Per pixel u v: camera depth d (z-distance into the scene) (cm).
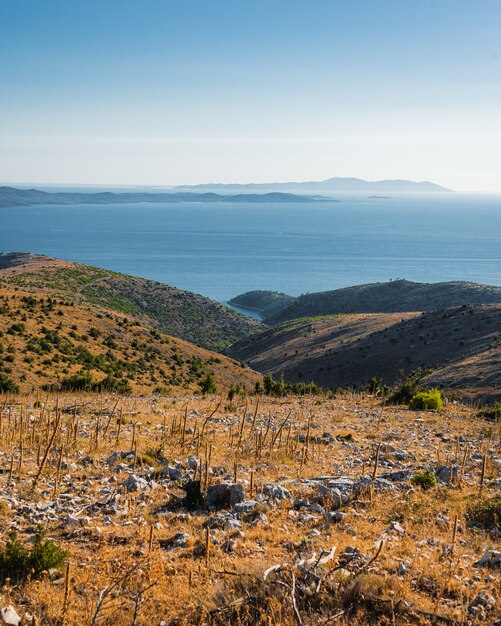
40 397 3328
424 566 868
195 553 945
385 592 779
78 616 751
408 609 734
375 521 1111
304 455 1678
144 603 780
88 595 802
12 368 5603
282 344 16150
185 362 8569
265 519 1098
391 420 2539
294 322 19362
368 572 828
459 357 10156
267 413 2730
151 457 1602
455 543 983
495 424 2397
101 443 1812
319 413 2791
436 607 743
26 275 19788
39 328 7594
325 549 942
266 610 746
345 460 1667
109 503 1203
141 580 834
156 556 922
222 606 754
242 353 17538
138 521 1100
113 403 3009
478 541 1000
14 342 6612
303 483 1374
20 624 733
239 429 2159
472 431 2195
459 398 4131
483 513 1115
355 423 2441
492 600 757
